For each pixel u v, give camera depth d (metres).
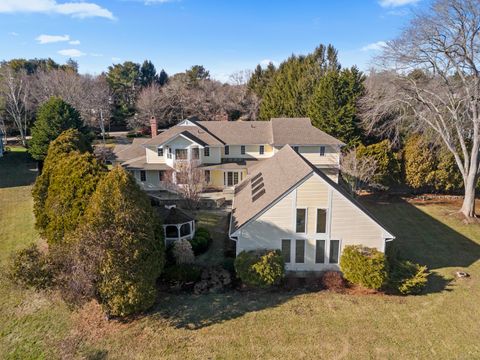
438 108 30.36
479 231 27.23
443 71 27.62
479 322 15.50
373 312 16.20
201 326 15.21
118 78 93.31
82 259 14.22
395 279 17.75
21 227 26.59
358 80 46.19
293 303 16.95
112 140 68.31
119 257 14.77
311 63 68.88
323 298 17.41
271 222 19.41
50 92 67.88
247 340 14.29
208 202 32.25
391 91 30.83
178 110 78.38
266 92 68.38
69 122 45.69
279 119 41.84
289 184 19.59
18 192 35.50
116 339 14.36
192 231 23.66
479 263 21.77
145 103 74.62
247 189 27.00
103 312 15.73
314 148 38.41
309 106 51.03
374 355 13.42
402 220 29.81
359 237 19.50
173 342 14.19
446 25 25.44
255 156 40.38
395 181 37.56
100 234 14.66
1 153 52.28
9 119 65.31
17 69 91.06
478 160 29.88
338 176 38.12
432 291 18.23
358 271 17.52
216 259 21.77
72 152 22.84
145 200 16.45
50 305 16.80
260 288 18.22
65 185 19.11
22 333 14.77
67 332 14.83
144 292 15.20
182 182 31.94
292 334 14.65
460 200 35.75
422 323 15.41
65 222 18.38
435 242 25.14
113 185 15.49
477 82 26.41
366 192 38.78
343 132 45.72
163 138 38.81
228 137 40.22
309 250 19.84
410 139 37.16
